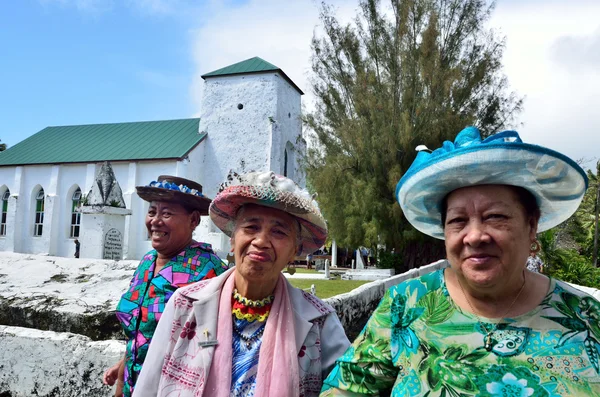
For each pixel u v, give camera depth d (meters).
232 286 2.00
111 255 12.06
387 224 17.67
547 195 1.45
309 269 24.20
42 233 28.00
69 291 3.99
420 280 1.62
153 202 2.64
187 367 1.84
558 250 18.66
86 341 3.22
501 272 1.37
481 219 1.40
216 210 2.16
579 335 1.32
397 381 1.50
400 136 17.50
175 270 2.50
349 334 5.12
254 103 27.50
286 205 1.89
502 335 1.37
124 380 2.43
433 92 18.00
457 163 1.37
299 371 1.83
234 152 27.42
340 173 18.19
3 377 3.31
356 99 19.09
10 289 4.05
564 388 1.25
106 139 29.62
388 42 19.23
